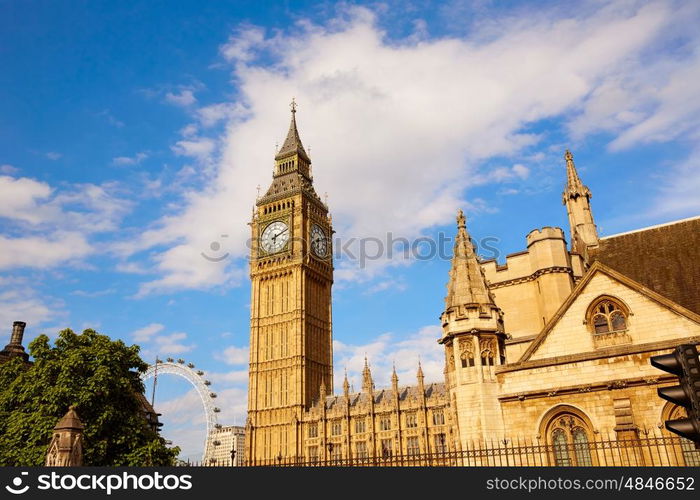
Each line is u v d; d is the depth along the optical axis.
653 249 38.28
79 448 28.92
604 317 32.72
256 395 138.75
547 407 30.59
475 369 31.73
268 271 147.50
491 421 30.70
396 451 116.44
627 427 28.34
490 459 29.97
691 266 35.66
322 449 124.00
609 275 32.97
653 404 28.73
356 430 124.00
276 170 161.50
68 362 42.59
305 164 163.62
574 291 33.59
